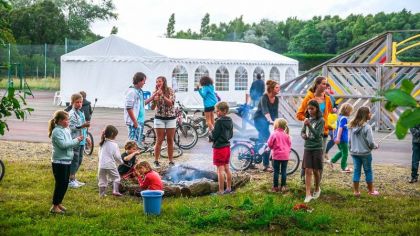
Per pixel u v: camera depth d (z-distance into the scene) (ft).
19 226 23.15
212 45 107.34
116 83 93.25
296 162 35.99
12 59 154.81
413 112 8.18
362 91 65.92
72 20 253.24
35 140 53.83
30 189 30.86
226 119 30.12
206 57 95.04
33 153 45.19
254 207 25.35
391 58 67.36
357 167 29.68
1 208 26.13
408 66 63.10
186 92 92.12
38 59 159.53
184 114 57.57
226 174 30.32
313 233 22.54
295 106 69.56
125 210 25.89
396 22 171.53
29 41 200.64
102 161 29.30
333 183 33.27
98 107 94.43
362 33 179.01
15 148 47.88
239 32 223.92
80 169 37.47
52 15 208.33
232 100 100.27
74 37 231.71
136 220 24.11
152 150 43.65
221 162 30.07
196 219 23.91
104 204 27.58
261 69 106.11
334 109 41.04
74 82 97.91
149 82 89.76
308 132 28.25
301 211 24.94
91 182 33.27
